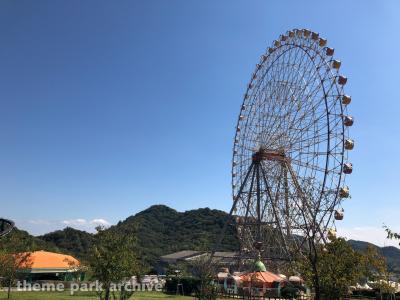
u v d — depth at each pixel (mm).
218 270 79000
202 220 198625
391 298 61531
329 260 34531
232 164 72125
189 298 65312
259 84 68562
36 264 88562
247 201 65375
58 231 165875
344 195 51344
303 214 54875
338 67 54312
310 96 57781
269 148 62625
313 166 55719
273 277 69312
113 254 38250
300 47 60781
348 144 52438
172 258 131000
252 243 65812
